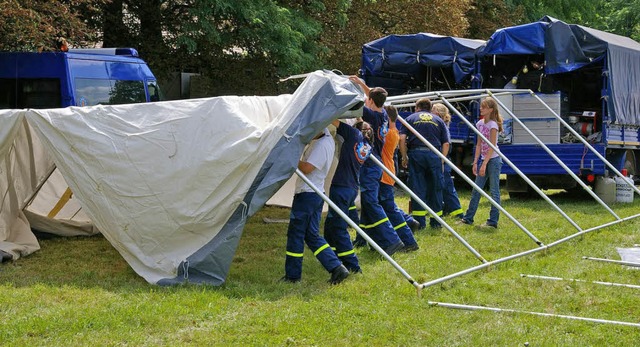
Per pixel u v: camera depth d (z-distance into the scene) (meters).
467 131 16.12
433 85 17.19
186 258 7.20
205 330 5.66
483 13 29.52
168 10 19.66
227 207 7.13
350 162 7.62
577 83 15.91
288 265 7.30
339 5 21.92
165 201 7.26
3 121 7.49
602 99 14.30
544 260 8.59
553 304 6.70
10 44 13.30
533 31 14.48
